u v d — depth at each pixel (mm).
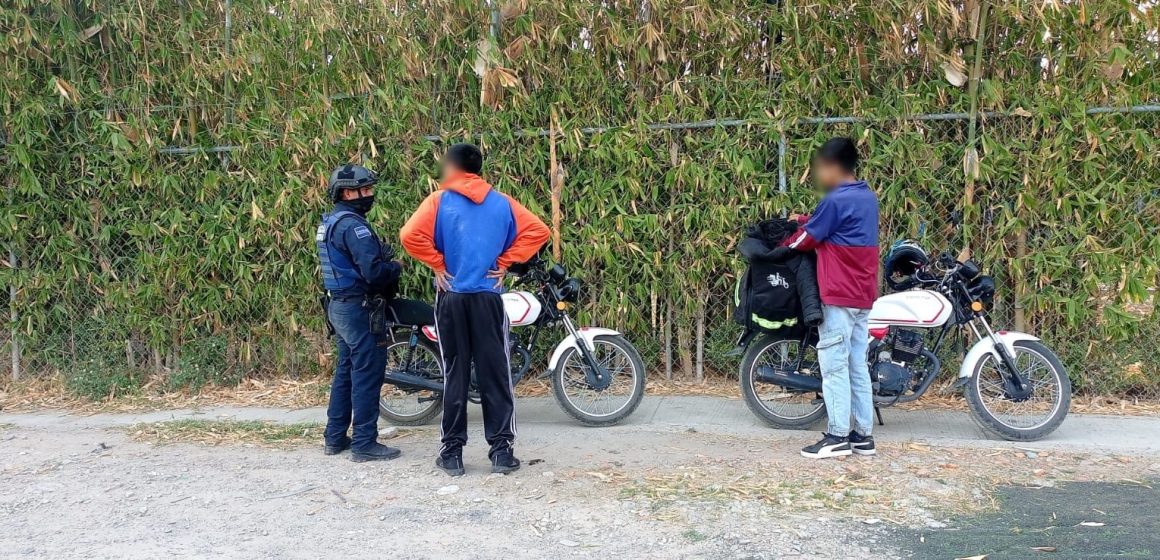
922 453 4691
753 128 5770
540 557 3459
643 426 5344
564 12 5812
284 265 6297
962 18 5492
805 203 5707
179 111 6359
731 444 4941
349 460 4809
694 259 5930
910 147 5547
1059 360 5121
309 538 3689
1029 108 5402
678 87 5816
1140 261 5398
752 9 5680
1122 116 5328
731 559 3402
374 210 6012
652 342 6277
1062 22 5344
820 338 4660
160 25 6262
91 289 6559
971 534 3596
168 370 6609
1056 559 3340
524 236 4434
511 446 4535
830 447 4625
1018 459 4574
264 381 6543
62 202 6422
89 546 3633
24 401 6320
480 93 6027
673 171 5828
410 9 6031
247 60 6164
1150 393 5664
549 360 5969
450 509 4000
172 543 3652
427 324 5109
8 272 6434
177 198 6363
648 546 3547
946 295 4980
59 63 6305
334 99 6168
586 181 6004
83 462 4836
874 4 5445
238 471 4633
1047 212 5465
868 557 3387
